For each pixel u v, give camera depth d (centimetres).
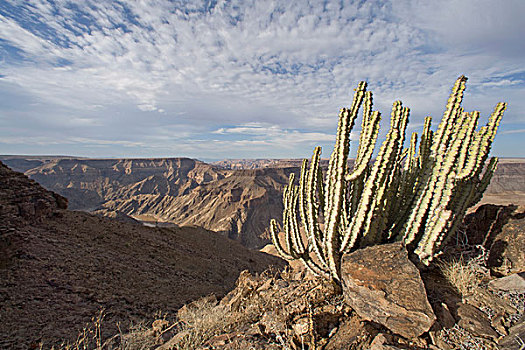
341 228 392
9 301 850
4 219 1282
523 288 269
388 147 303
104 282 1179
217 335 318
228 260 2392
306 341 260
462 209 329
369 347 232
